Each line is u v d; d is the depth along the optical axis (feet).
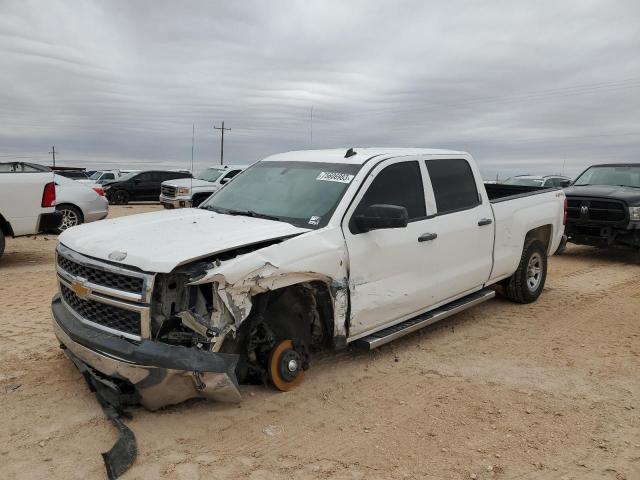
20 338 18.04
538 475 11.09
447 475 11.03
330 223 15.01
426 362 17.04
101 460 11.27
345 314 15.06
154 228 14.21
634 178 38.45
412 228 17.03
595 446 12.23
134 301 12.00
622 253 39.83
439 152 19.35
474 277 19.83
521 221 22.30
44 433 12.23
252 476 10.84
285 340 14.33
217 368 12.03
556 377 16.05
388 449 11.98
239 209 16.83
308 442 12.19
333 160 17.44
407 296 16.88
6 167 33.06
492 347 18.54
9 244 38.50
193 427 12.60
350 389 14.92
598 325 21.25
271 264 13.00
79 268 13.35
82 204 42.88
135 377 11.94
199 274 12.03
